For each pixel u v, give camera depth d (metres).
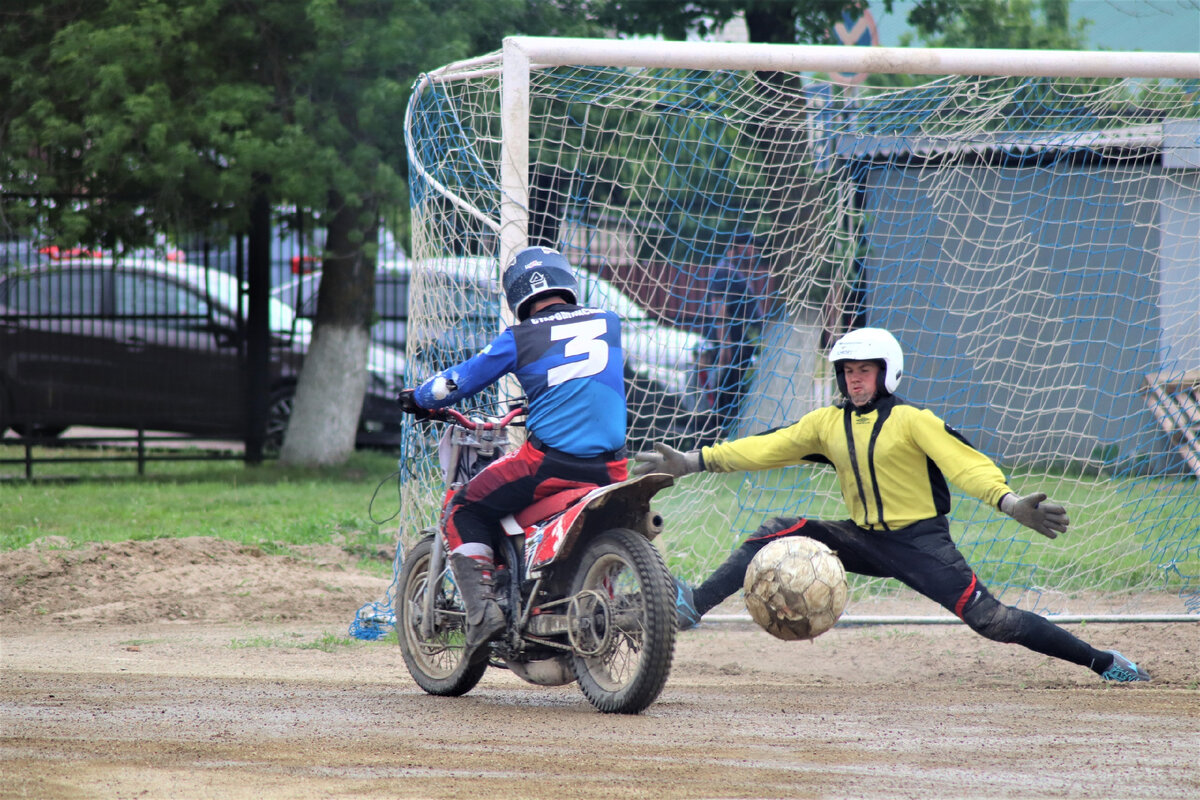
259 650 30.56
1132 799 15.90
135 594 36.75
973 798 15.88
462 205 31.92
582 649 21.78
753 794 15.95
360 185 58.00
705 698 24.19
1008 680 27.45
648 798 15.68
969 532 41.41
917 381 55.25
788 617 22.48
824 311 48.50
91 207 60.78
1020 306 56.09
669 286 49.78
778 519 26.28
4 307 63.19
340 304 66.75
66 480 62.50
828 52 32.38
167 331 64.88
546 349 22.30
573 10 64.81
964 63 32.75
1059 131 41.28
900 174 49.91
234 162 57.97
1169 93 39.09
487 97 37.22
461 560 22.83
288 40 61.38
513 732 20.03
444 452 23.81
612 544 21.59
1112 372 54.50
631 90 39.38
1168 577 37.59
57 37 58.12
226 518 49.19
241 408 65.94
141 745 18.39
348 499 54.84
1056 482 45.38
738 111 41.19
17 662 27.88
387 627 32.44
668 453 26.75
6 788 15.60
